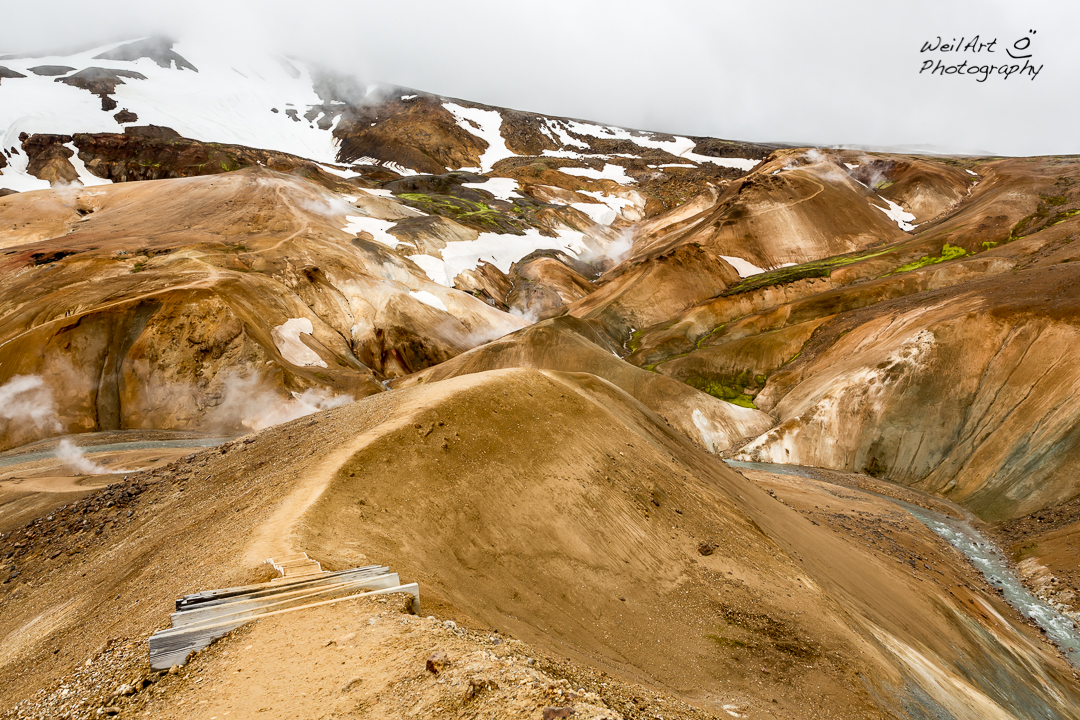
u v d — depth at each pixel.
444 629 9.77
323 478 18.72
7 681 14.53
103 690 9.29
